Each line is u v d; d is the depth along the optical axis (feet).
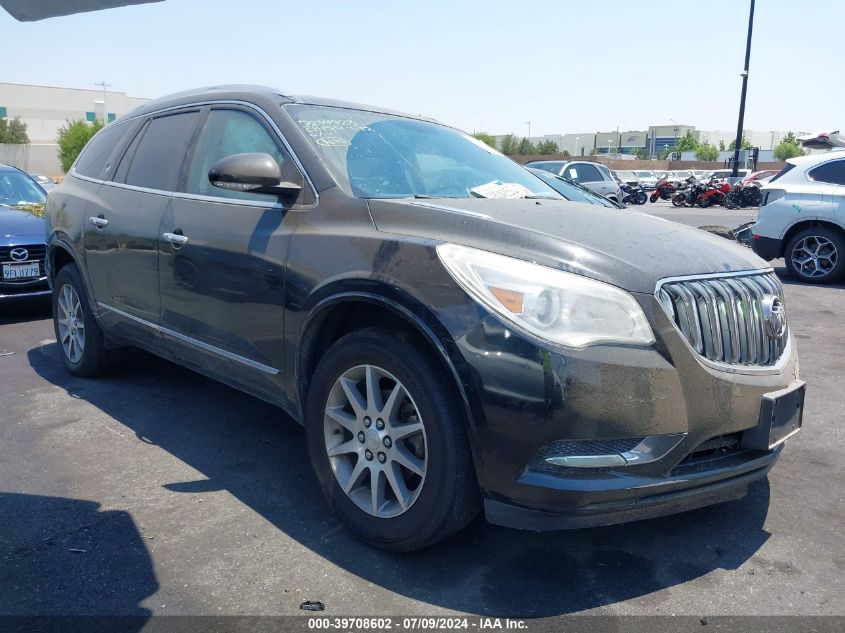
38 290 22.79
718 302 8.94
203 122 13.14
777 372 9.41
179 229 12.37
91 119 296.30
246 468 12.04
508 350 8.07
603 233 9.39
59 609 8.23
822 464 12.63
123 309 14.24
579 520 8.18
